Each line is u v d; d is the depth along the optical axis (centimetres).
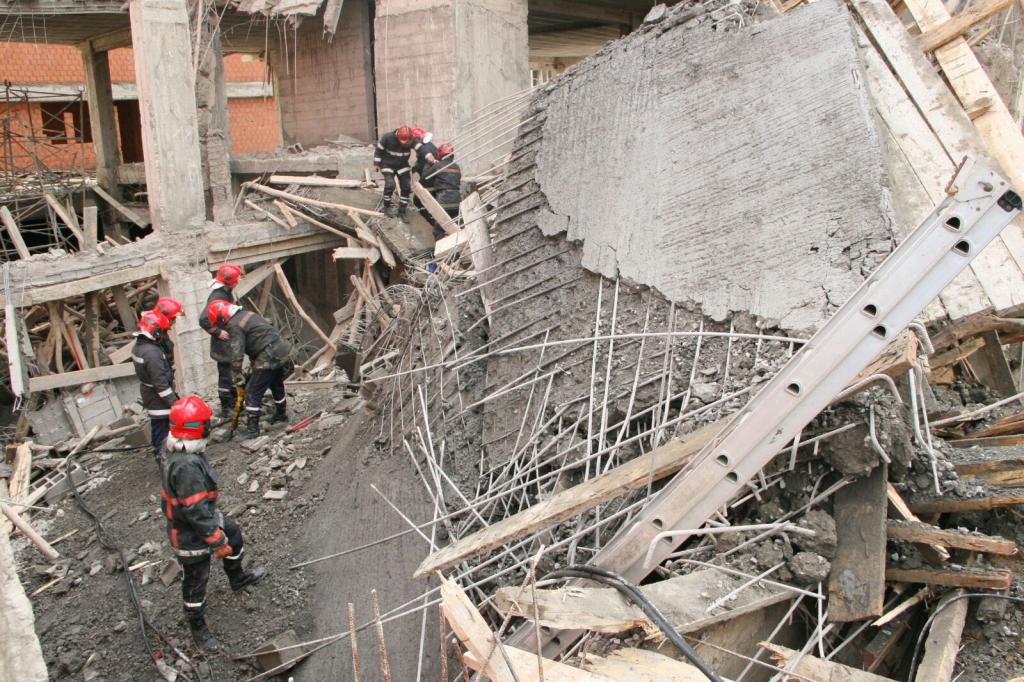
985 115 533
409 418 709
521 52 1502
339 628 570
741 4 568
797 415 326
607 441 484
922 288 298
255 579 640
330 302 1556
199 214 1198
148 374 784
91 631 636
